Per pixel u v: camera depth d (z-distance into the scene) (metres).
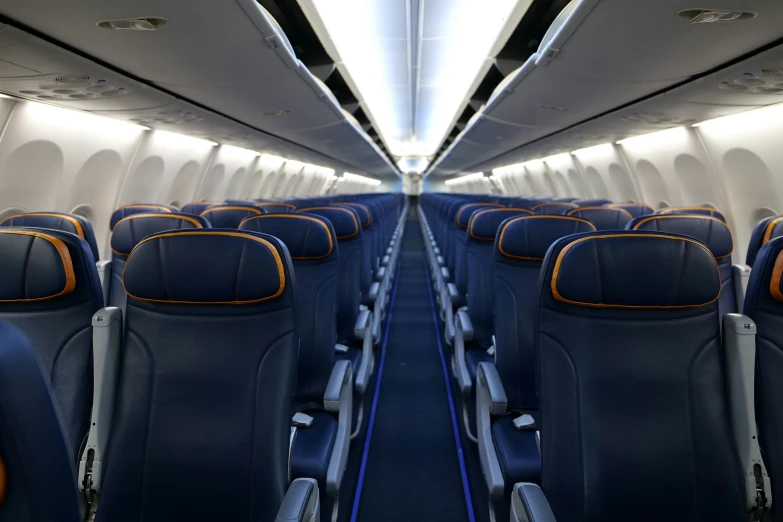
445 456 2.81
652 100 4.21
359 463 2.72
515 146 9.34
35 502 0.46
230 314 1.33
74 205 5.50
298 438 1.91
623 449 1.22
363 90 8.86
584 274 1.25
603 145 8.10
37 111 4.21
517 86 4.37
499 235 2.33
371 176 26.61
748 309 1.28
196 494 1.27
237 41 2.88
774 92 3.63
